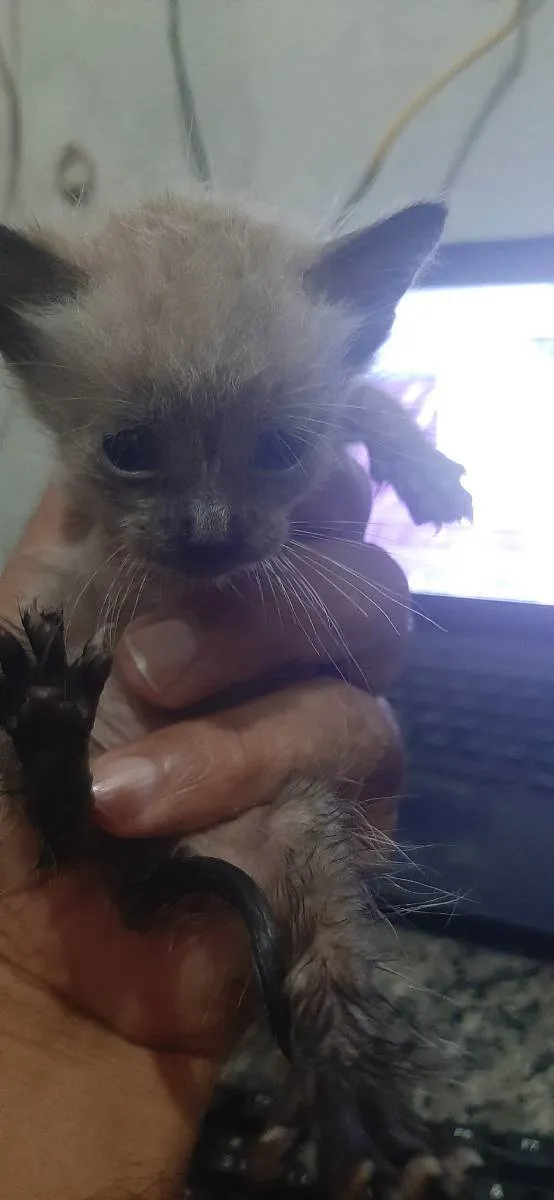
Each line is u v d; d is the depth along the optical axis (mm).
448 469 171
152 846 120
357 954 105
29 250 134
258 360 121
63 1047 118
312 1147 91
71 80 256
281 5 235
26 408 140
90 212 161
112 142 255
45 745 103
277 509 132
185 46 246
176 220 145
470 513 171
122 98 253
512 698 187
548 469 199
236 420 121
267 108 243
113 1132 109
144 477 124
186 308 122
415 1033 110
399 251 143
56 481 143
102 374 122
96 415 124
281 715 129
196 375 118
